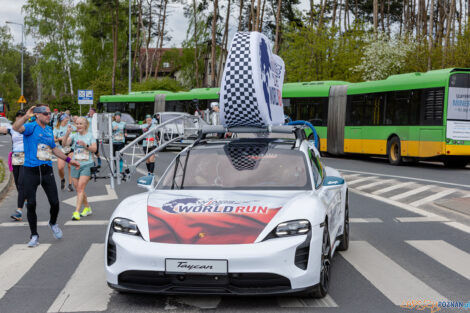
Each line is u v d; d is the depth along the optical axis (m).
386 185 14.76
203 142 6.75
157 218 5.06
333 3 50.06
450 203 11.20
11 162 10.05
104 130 15.14
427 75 20.59
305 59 38.00
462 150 19.58
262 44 7.20
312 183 5.81
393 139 21.98
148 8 66.06
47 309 4.97
